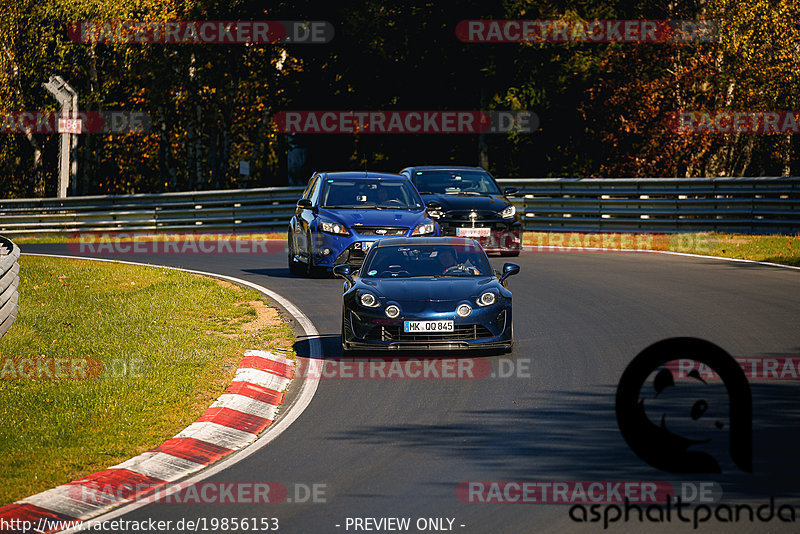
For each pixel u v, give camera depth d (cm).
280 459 3016
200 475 2898
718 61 16112
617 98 14850
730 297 5653
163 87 16625
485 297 4372
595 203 9675
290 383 4066
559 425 3266
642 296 5778
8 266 4772
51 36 18988
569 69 13825
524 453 2970
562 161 15438
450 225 7694
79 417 3497
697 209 9244
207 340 4784
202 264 8044
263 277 7094
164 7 16500
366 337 4334
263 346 4700
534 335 4791
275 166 19012
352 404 3669
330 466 2920
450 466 2869
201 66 16062
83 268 7738
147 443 3206
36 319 5403
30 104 19675
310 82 15188
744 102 16825
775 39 16850
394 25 14188
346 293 4516
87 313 5597
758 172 19638
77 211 11606
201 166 18562
